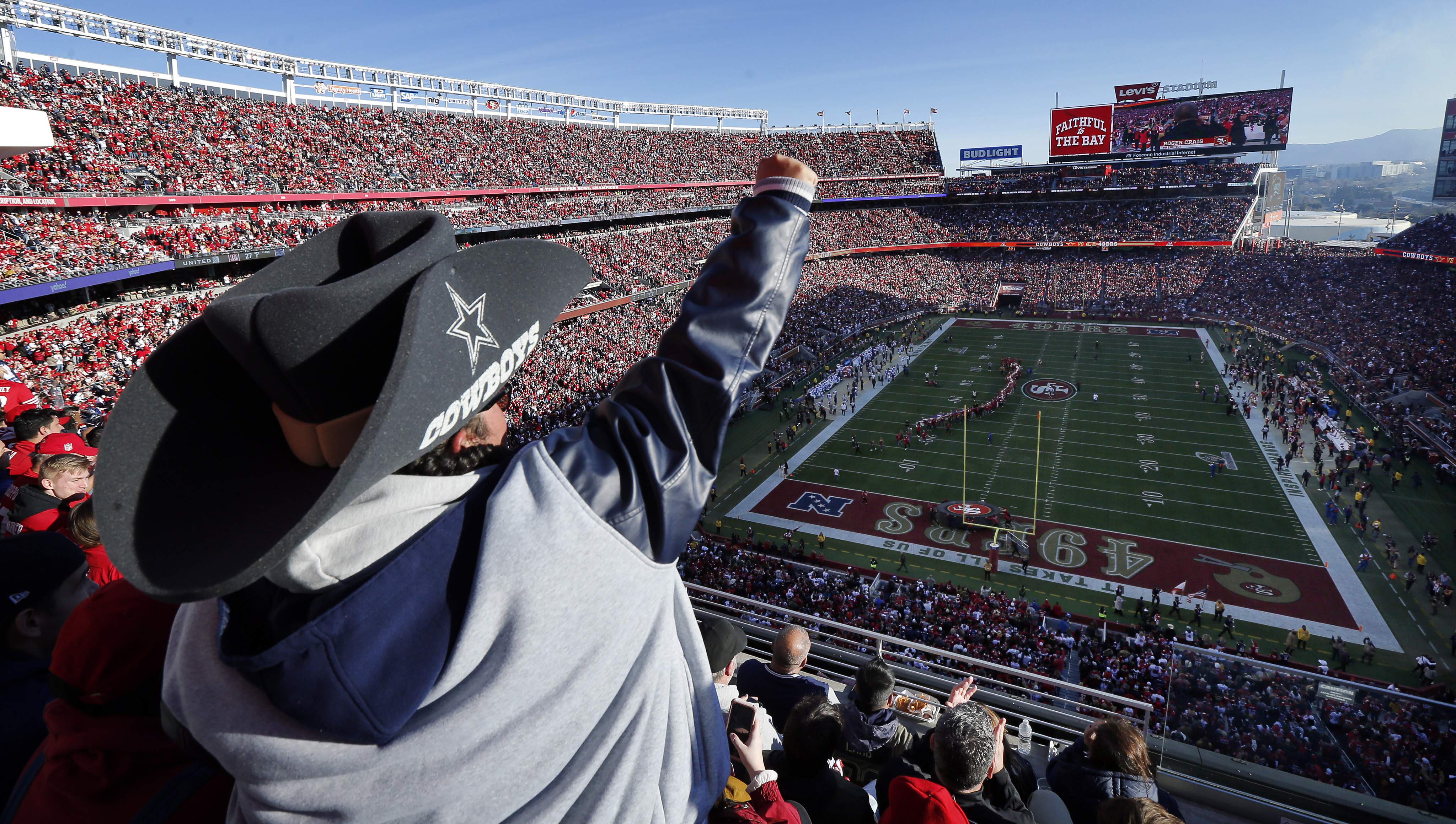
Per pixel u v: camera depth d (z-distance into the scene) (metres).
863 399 56.72
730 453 47.59
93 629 1.72
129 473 1.13
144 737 1.75
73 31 43.62
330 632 1.03
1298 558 32.16
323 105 60.84
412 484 1.14
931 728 5.82
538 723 1.13
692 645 1.77
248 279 1.22
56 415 7.43
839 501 40.34
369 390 1.09
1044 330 76.12
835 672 7.76
